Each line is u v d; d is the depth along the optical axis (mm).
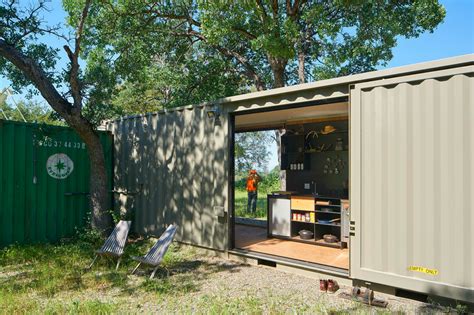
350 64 13453
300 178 9023
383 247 4309
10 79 8719
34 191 7562
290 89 5262
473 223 3697
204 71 14266
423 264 4004
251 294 4512
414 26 11969
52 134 7738
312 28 12641
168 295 4465
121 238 5832
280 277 5238
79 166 8391
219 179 6375
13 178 7238
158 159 7691
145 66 13953
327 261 5492
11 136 7234
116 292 4586
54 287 4738
